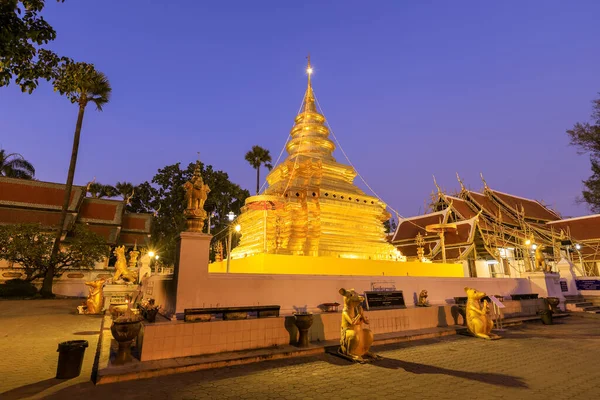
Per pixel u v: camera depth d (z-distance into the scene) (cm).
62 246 3350
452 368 793
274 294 1036
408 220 3612
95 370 738
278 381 688
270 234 1537
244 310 904
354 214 1727
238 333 870
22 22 639
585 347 1038
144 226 4384
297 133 2136
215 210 4959
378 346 1022
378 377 719
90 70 897
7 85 743
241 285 983
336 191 1725
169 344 785
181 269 898
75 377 707
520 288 1808
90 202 4153
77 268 3148
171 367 726
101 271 3225
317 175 1798
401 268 1496
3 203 3547
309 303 1095
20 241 2683
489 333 1198
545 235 3712
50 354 916
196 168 1026
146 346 762
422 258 2112
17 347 1002
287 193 1672
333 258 1325
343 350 886
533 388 652
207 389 636
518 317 1578
